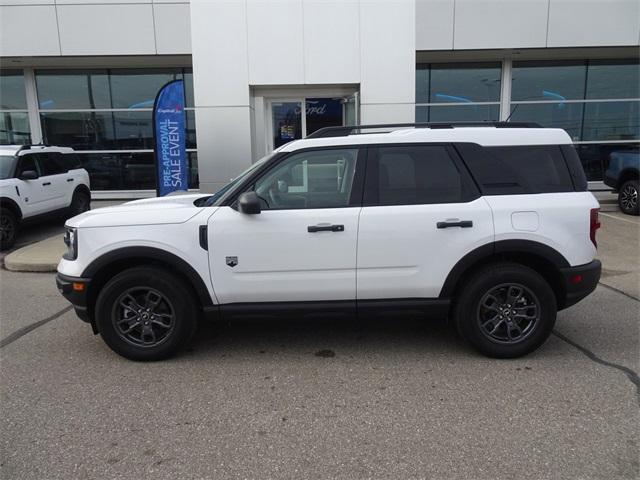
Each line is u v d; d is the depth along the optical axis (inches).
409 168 169.8
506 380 155.8
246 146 413.1
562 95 586.6
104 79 576.1
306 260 165.5
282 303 169.3
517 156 171.0
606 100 588.4
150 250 163.9
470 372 161.8
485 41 516.1
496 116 587.5
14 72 573.0
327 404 142.6
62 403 144.9
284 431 129.3
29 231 438.0
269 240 164.2
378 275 166.9
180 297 167.5
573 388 150.1
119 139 585.3
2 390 153.3
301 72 404.2
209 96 406.9
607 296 244.4
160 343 170.2
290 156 169.3
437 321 209.5
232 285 166.6
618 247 341.1
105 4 506.0
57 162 437.4
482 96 583.8
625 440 123.0
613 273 284.2
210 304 168.7
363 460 117.0
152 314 170.4
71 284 167.2
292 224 164.1
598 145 598.2
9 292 265.0
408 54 402.6
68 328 208.8
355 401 144.2
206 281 166.1
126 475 112.7
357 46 402.0
